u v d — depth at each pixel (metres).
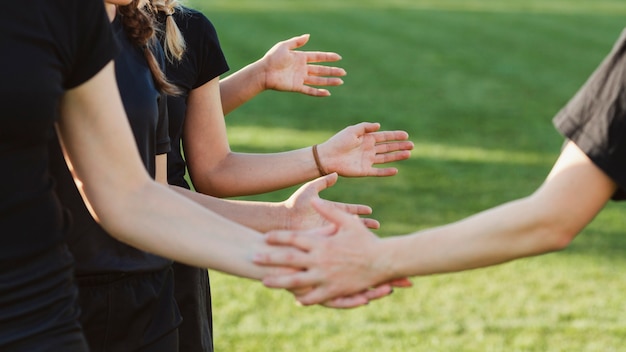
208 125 3.23
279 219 2.94
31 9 2.05
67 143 2.27
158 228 2.33
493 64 14.76
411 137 9.95
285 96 11.82
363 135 3.33
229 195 3.28
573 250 6.50
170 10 3.00
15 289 2.08
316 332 5.18
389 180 8.20
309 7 21.23
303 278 2.43
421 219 7.18
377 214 7.26
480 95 12.37
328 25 18.53
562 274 6.08
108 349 2.65
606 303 5.64
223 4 21.25
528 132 10.33
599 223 7.04
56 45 2.08
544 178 8.48
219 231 2.39
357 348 4.99
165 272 2.76
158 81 2.72
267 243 2.41
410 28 18.45
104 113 2.22
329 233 2.47
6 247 2.08
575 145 2.28
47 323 2.11
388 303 5.60
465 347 5.03
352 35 17.36
